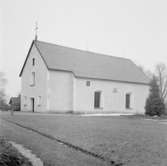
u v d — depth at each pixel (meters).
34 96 31.42
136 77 37.28
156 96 26.77
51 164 5.86
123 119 20.48
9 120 15.95
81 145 8.01
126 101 35.44
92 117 21.64
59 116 21.59
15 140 8.65
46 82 29.02
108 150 7.39
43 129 11.63
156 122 18.39
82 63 33.00
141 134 10.84
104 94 32.50
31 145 7.85
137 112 36.25
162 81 53.78
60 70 29.41
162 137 10.05
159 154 6.99
